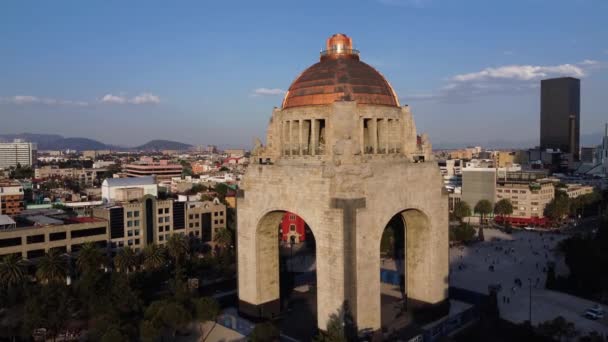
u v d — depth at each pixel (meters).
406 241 75.44
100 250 119.19
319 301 63.34
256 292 71.56
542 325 81.50
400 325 70.00
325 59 72.06
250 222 71.88
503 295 110.00
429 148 74.25
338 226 59.75
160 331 65.75
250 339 62.16
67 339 75.88
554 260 146.50
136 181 189.50
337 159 60.81
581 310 99.00
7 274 99.62
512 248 164.62
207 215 158.62
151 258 116.25
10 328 73.50
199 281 110.62
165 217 146.88
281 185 66.88
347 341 59.47
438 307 72.94
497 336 78.00
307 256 152.25
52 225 124.00
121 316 72.25
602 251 114.69
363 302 60.94
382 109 67.81
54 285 85.00
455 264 142.50
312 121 66.38
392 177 64.88
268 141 73.69
